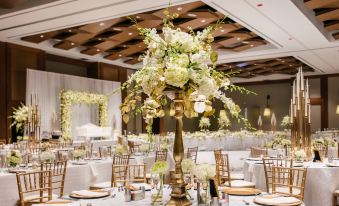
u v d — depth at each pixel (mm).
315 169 5402
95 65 15727
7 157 5270
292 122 6453
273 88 20562
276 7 8250
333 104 18672
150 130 2713
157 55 2578
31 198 4770
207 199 2594
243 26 10305
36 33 10773
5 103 12148
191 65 2504
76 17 9180
